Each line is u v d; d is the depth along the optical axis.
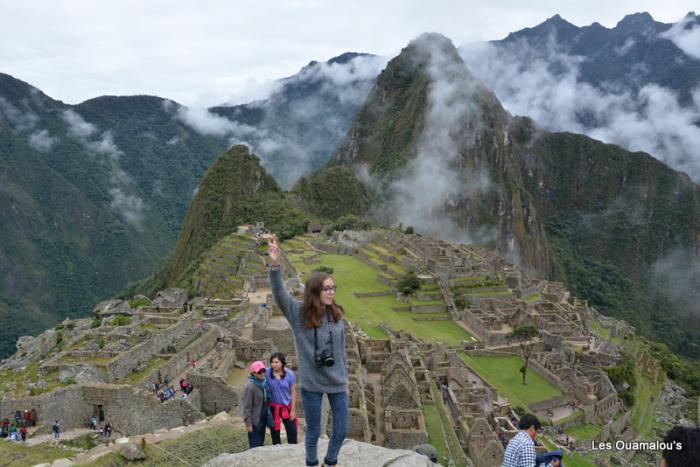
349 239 157.62
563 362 83.69
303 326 12.27
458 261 124.06
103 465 21.03
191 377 37.75
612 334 121.62
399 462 13.79
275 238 12.57
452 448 42.69
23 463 24.88
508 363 85.50
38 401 29.61
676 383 114.31
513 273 133.00
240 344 47.00
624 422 75.81
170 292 106.50
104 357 37.81
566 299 143.75
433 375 63.25
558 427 66.31
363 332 70.81
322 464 12.96
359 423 38.75
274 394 17.36
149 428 32.47
